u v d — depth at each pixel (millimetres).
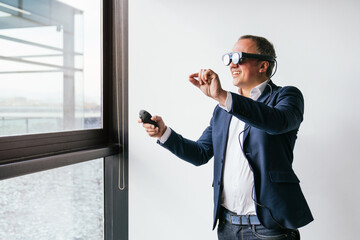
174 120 2150
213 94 1091
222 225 1428
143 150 2225
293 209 1269
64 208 1995
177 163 2154
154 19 2172
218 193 1407
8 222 1633
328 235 1881
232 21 2016
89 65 2129
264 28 1955
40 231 1829
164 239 2191
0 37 1513
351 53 1814
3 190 1599
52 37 1833
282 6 1918
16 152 1487
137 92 2225
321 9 1854
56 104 1865
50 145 1715
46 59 1790
